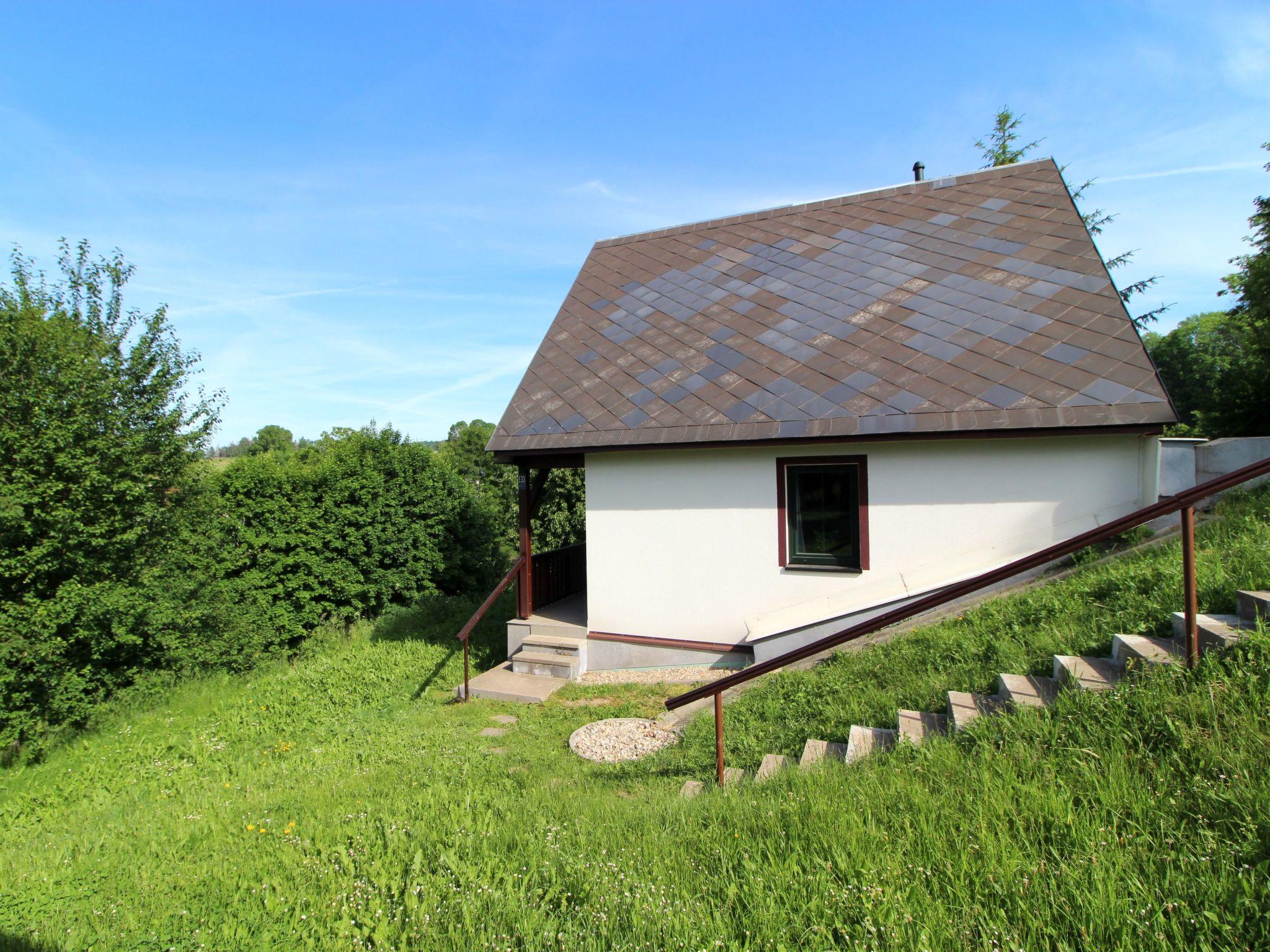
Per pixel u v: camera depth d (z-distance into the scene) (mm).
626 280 13297
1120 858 2652
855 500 8484
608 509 9680
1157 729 3402
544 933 2982
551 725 7633
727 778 5023
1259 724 3182
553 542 19312
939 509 8008
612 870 3465
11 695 9469
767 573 8883
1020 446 7664
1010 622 5727
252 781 6906
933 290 9539
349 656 12359
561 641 9805
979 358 8039
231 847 4902
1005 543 7734
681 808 4199
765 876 3080
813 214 13227
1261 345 14859
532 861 3723
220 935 3521
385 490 16266
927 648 5980
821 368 8859
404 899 3547
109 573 11008
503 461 10289
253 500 14680
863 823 3393
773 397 8703
